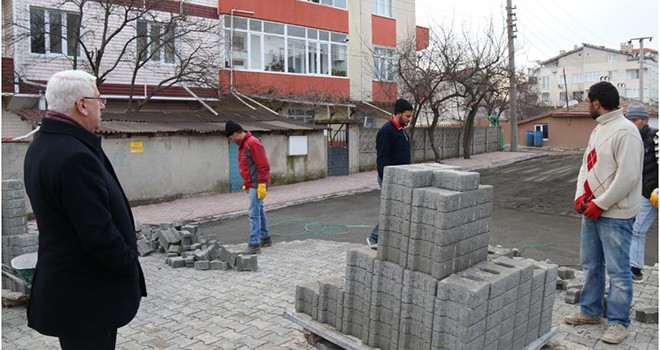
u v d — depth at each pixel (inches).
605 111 164.6
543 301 145.8
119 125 553.3
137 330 180.4
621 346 158.9
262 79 827.4
